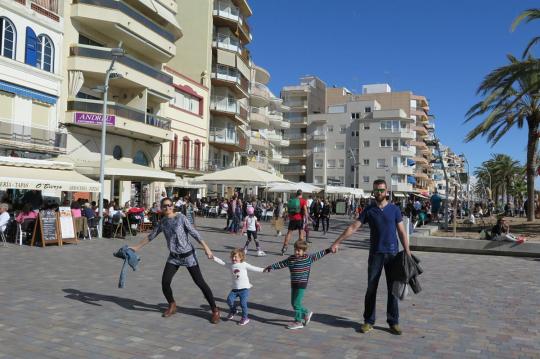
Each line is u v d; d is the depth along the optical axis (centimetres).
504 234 1655
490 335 654
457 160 8606
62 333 629
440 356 566
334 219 4369
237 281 697
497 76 2064
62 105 2831
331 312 771
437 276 1155
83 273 1095
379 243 658
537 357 568
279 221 2288
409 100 9769
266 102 6856
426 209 3416
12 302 782
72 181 1800
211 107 4962
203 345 595
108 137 3222
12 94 2512
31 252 1452
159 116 3559
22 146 2509
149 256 1432
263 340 619
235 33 5294
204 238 2055
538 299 895
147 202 3781
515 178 9581
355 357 559
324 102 10006
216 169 4869
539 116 2659
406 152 8625
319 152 9100
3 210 1678
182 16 4875
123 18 3052
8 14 2456
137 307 777
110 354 556
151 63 3744
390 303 661
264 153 7344
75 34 2917
